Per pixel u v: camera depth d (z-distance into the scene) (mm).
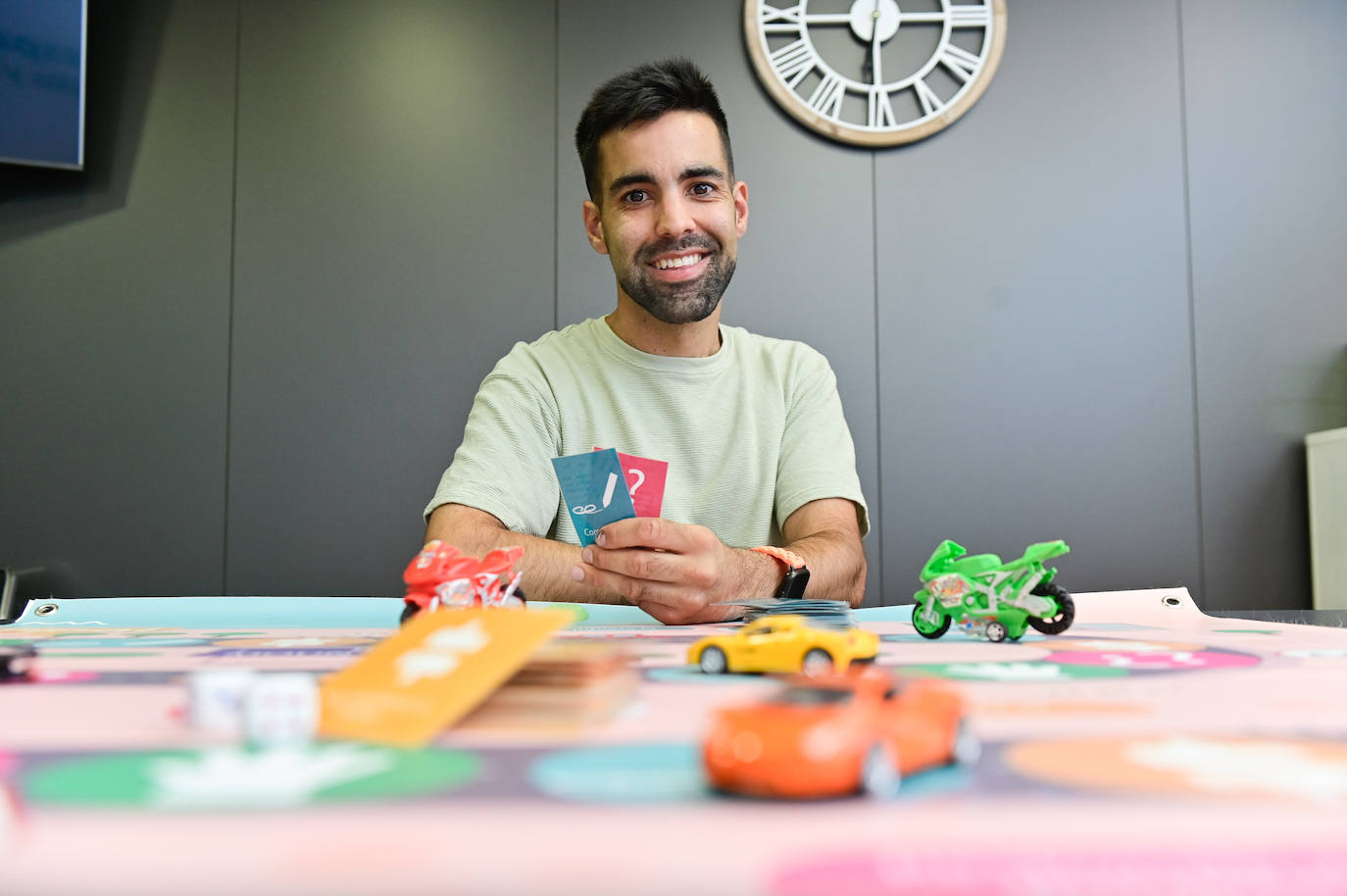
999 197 2770
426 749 295
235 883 179
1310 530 2756
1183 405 2775
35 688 446
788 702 268
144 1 2637
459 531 1274
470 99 2711
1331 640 691
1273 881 185
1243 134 2818
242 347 2643
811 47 2717
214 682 332
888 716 256
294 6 2682
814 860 191
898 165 2756
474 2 2719
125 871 185
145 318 2621
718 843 202
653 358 1561
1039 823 214
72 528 2586
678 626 958
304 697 311
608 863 190
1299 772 261
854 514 1507
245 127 2660
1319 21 2848
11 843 201
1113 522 2748
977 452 2740
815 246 2729
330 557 2645
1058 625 709
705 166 1460
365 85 2691
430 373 2680
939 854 193
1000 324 2760
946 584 704
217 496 2625
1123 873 185
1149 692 419
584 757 286
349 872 184
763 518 1562
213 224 2646
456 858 193
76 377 2602
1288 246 2811
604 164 1486
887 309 2742
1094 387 2766
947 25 2732
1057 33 2793
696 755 287
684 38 2725
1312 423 2787
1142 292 2783
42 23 2467
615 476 996
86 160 2615
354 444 2658
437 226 2693
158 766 273
